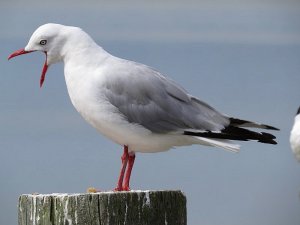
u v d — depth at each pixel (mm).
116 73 9406
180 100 9727
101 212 7238
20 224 7652
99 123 9500
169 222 7457
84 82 9367
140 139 9570
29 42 9672
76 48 9445
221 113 9875
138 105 9430
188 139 9773
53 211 7320
